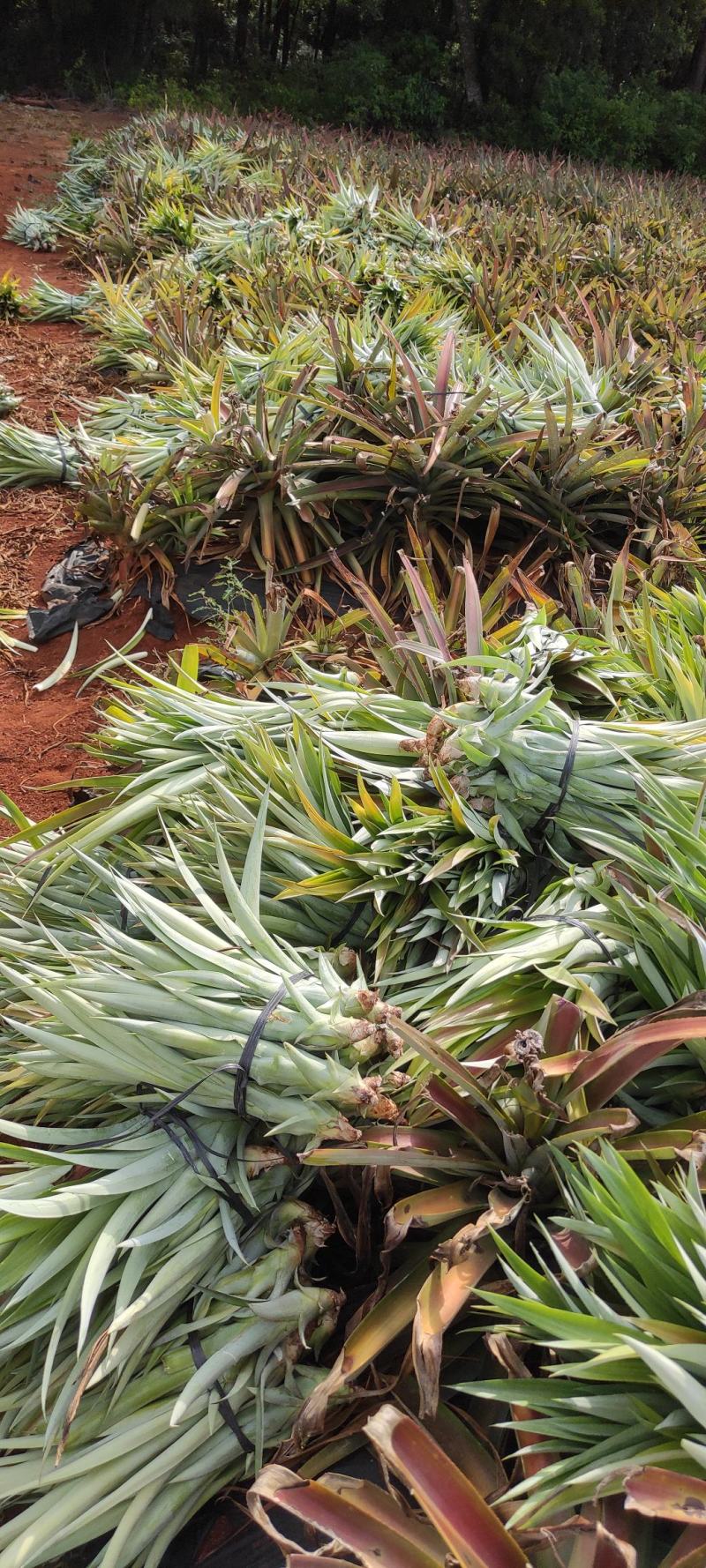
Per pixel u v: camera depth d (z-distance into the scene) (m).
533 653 2.70
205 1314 1.71
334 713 2.75
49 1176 1.76
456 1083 1.77
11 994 2.23
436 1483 1.30
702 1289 1.31
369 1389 1.66
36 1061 1.86
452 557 4.29
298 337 5.25
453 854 2.25
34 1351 1.71
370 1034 1.82
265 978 1.89
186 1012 1.83
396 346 4.47
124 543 4.30
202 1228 1.77
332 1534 1.30
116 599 4.21
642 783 2.29
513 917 2.30
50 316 8.04
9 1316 1.68
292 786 2.44
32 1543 1.48
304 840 2.30
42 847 2.44
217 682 3.36
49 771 3.42
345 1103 1.78
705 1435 1.27
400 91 20.33
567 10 22.23
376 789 2.60
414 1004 2.10
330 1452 1.58
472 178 12.39
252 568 4.33
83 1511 1.55
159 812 2.49
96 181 11.70
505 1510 1.41
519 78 22.25
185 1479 1.59
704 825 2.32
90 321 7.80
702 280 9.02
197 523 4.33
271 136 13.12
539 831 2.45
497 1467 1.48
